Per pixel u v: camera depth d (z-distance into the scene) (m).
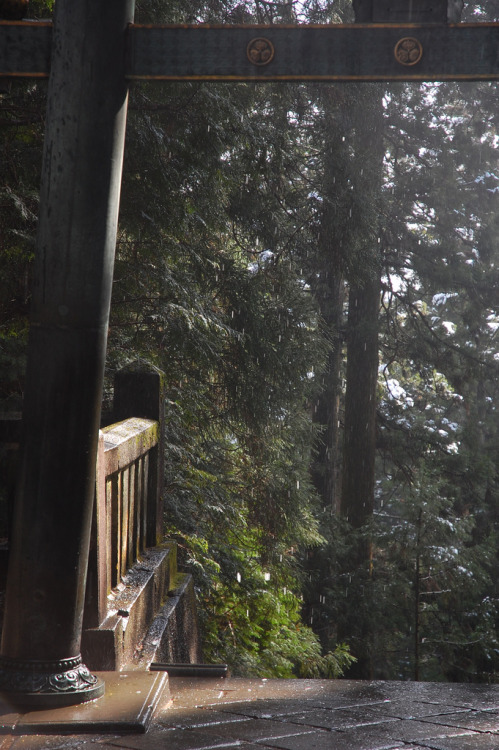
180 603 4.45
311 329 11.24
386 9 2.81
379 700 2.84
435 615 15.34
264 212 10.61
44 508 2.65
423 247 17.09
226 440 10.95
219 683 3.17
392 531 14.85
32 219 6.11
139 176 7.38
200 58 2.76
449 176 16.84
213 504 9.16
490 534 17.23
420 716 2.59
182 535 7.98
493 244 17.66
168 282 7.75
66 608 2.65
